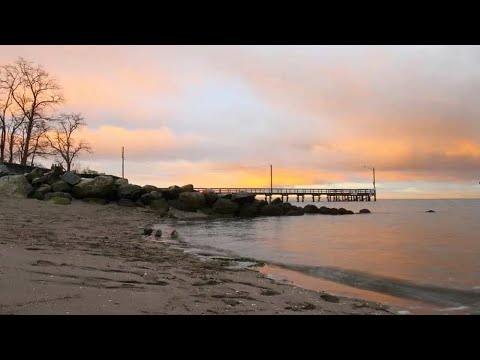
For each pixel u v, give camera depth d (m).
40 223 19.39
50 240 14.05
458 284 10.44
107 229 21.28
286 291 8.91
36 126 54.81
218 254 15.42
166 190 41.31
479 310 7.77
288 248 18.36
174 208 40.75
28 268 8.19
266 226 33.00
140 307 6.30
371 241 22.11
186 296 7.49
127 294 7.06
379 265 13.52
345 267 13.09
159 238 19.97
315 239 22.98
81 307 5.90
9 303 5.70
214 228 29.28
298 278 11.24
